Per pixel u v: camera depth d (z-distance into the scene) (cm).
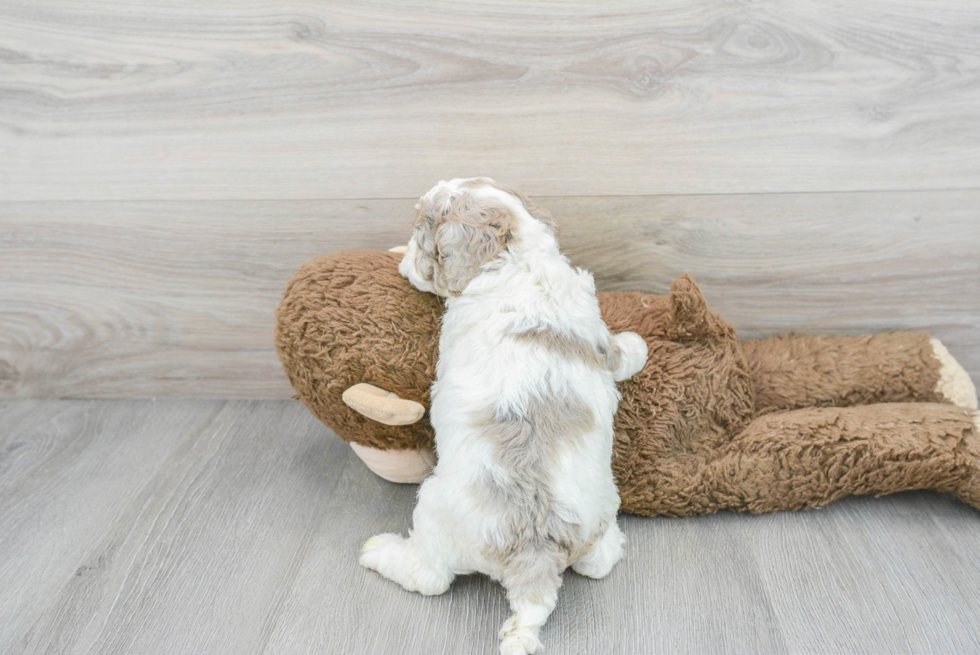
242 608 134
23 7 157
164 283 185
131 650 126
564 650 124
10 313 190
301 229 176
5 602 136
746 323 181
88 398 202
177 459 176
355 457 176
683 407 153
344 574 141
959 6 146
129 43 160
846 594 133
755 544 145
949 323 177
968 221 165
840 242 170
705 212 168
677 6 149
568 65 156
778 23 150
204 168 171
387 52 157
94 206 176
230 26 157
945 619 127
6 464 175
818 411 155
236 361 195
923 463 144
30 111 167
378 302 147
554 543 122
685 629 127
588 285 144
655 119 160
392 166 168
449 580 133
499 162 166
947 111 156
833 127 158
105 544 149
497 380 127
